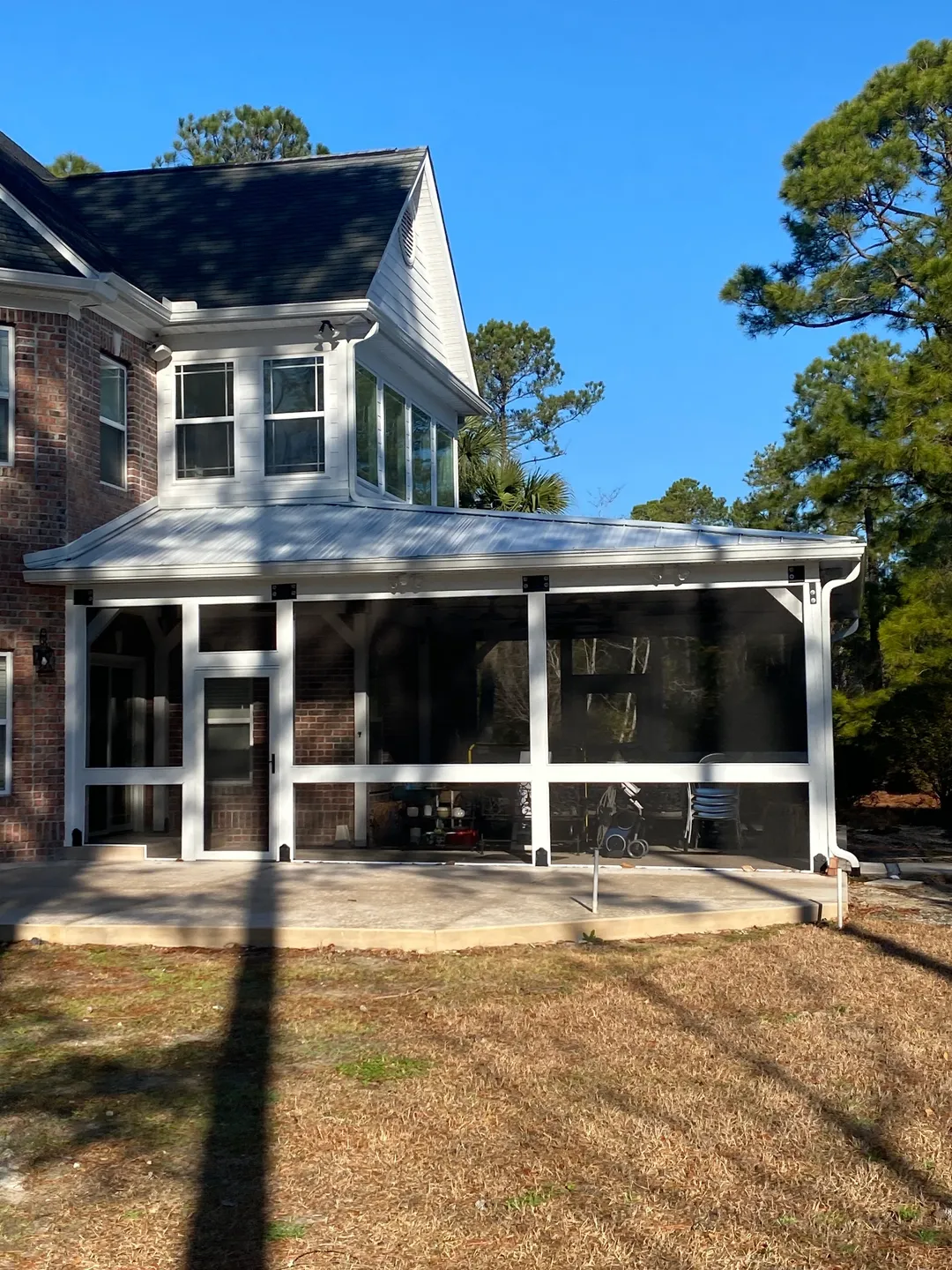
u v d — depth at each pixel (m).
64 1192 5.28
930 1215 4.90
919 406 21.83
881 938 10.10
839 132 24.19
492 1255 4.61
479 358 47.38
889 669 21.44
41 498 14.70
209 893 11.72
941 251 22.91
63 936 10.05
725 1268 4.47
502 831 16.56
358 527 15.38
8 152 21.27
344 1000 8.26
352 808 17.08
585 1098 6.23
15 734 14.37
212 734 14.98
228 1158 5.60
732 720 23.97
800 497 24.77
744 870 13.40
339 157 21.08
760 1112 6.02
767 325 26.22
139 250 18.64
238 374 17.25
